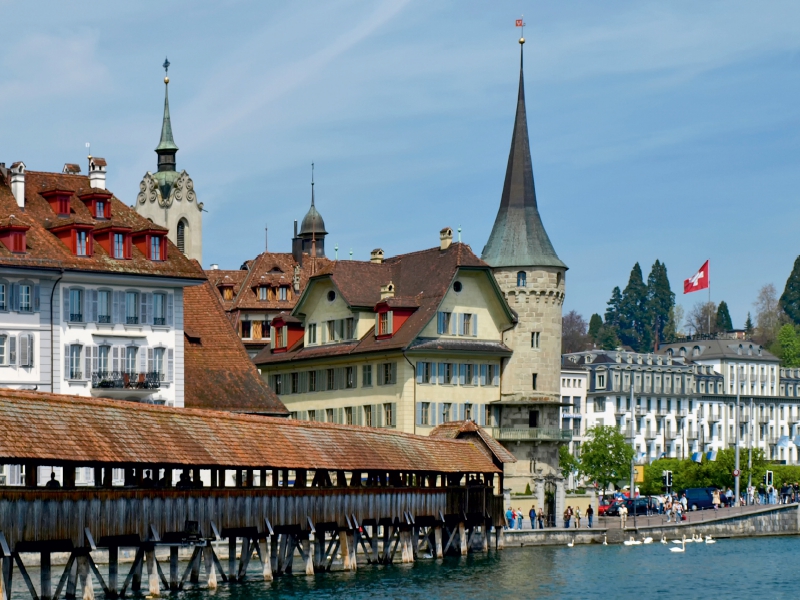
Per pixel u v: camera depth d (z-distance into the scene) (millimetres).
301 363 140500
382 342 130125
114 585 71250
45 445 64312
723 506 151375
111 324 101938
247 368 112000
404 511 94500
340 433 89000
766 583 93000
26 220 101062
